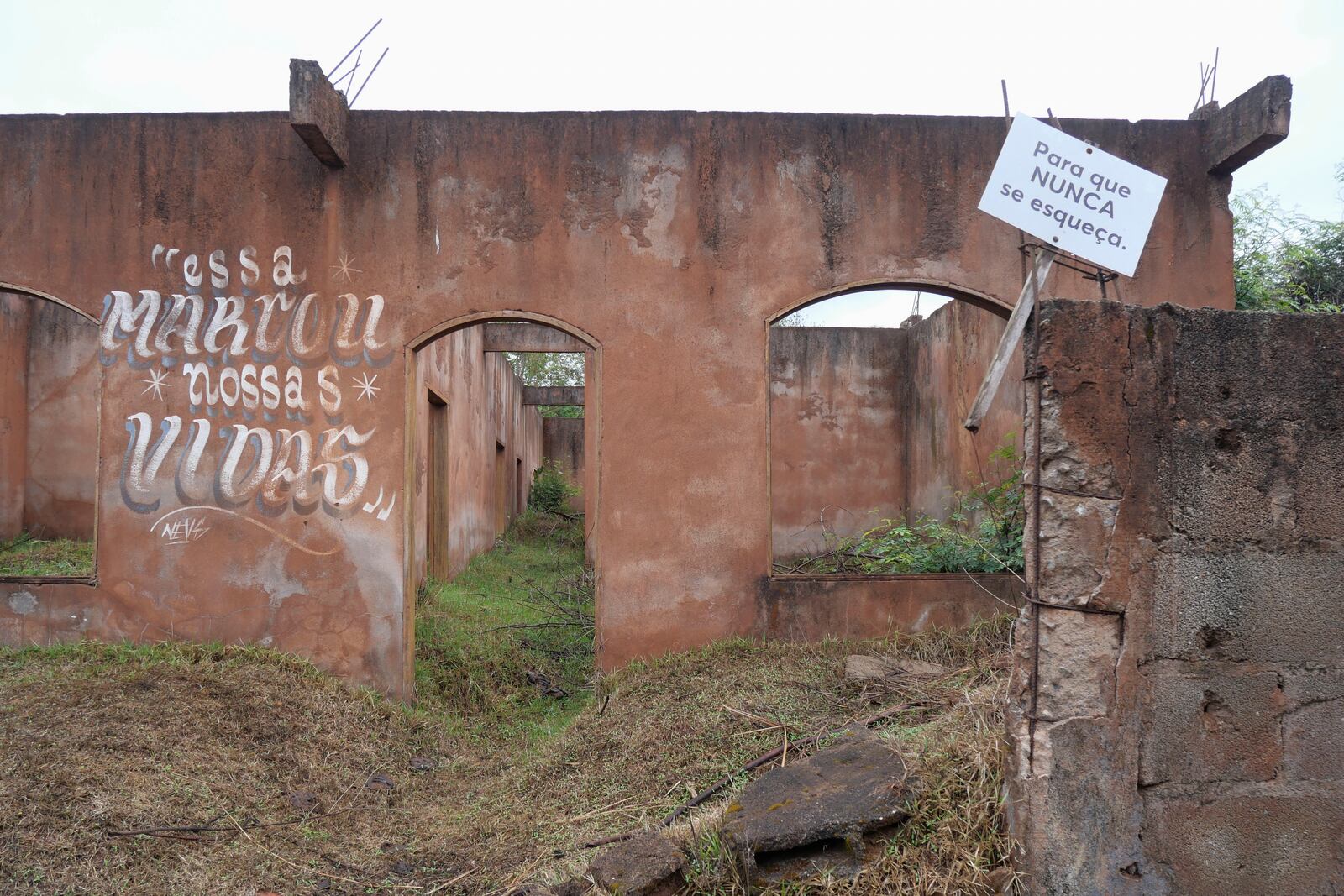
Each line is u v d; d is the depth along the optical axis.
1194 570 2.65
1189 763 2.65
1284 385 2.70
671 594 5.91
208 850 3.79
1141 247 2.97
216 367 5.98
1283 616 2.68
